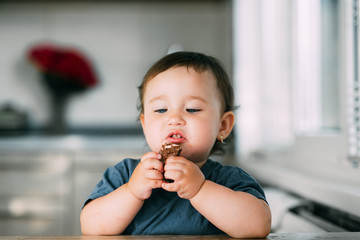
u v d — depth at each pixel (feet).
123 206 2.14
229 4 7.64
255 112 6.63
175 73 2.42
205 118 2.37
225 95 2.68
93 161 6.86
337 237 1.79
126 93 9.24
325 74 4.52
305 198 3.94
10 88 8.98
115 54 9.23
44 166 6.81
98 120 9.18
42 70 8.74
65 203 6.80
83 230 2.27
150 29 9.25
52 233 6.77
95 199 2.32
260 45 6.31
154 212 2.35
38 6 9.04
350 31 3.52
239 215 1.99
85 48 9.18
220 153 3.13
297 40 4.81
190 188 1.99
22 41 9.02
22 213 6.75
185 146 2.32
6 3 8.97
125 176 2.54
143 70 9.27
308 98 4.69
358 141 3.60
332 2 4.25
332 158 3.86
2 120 8.73
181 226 2.31
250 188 2.22
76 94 9.12
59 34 9.13
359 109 3.63
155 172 2.03
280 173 4.63
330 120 4.36
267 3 6.03
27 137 8.74
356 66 3.57
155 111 2.42
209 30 9.21
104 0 9.13
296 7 4.83
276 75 5.73
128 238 1.79
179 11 9.21
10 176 6.75
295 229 3.29
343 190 3.14
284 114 5.40
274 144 5.90
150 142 2.43
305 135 4.52
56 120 9.01
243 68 6.73
